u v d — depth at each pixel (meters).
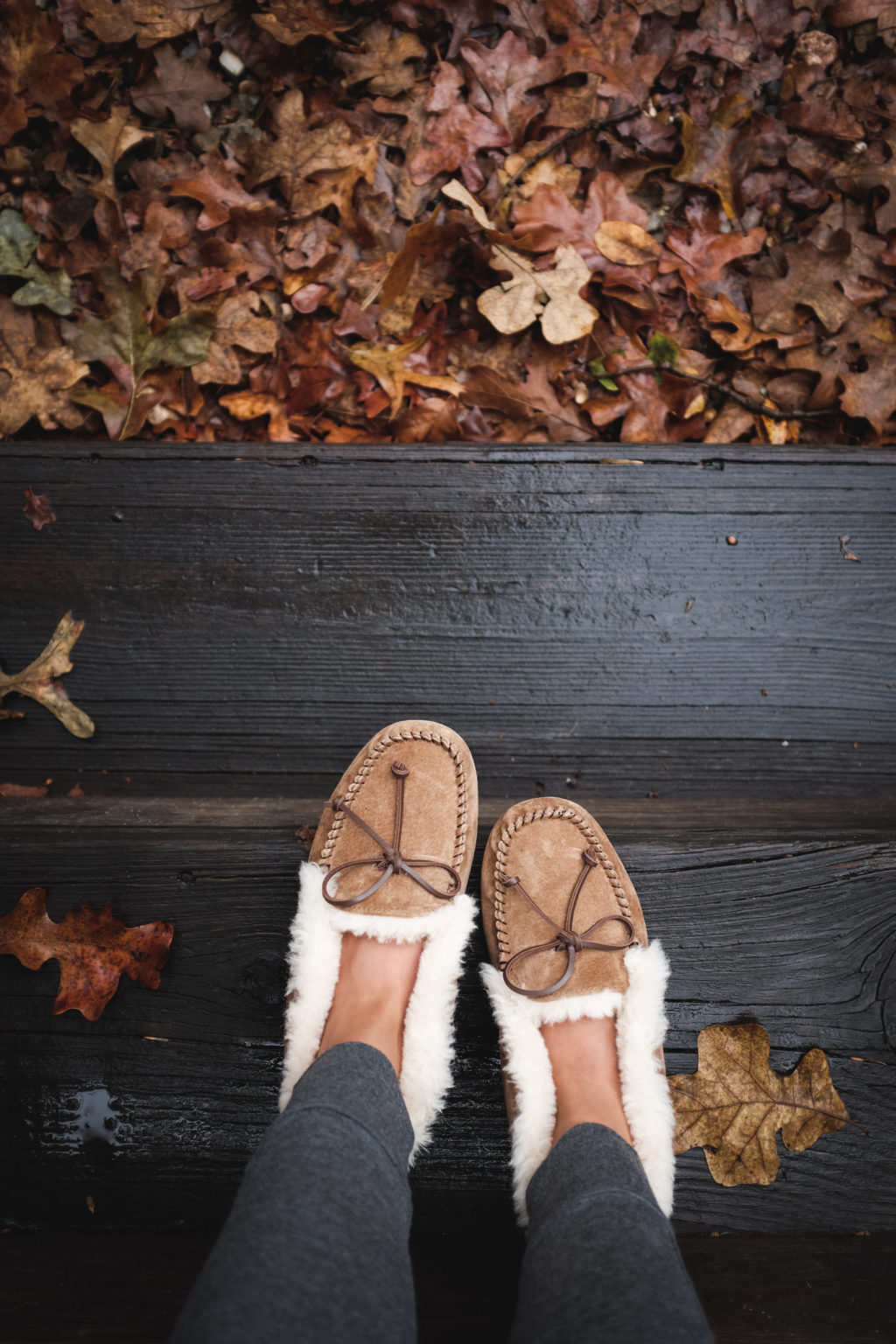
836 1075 0.67
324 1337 0.48
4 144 0.81
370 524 0.74
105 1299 0.63
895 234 0.83
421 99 0.84
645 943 0.68
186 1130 0.67
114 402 0.79
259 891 0.68
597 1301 0.51
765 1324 0.62
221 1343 0.47
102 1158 0.67
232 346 0.80
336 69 0.85
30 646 0.74
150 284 0.79
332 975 0.65
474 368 0.81
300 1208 0.52
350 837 0.70
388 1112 0.58
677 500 0.75
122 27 0.83
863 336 0.82
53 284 0.80
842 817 0.71
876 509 0.75
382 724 0.74
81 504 0.74
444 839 0.70
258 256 0.81
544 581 0.74
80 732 0.73
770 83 0.86
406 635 0.74
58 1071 0.67
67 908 0.68
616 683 0.74
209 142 0.84
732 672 0.74
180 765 0.74
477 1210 0.66
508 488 0.74
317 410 0.82
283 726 0.74
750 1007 0.68
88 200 0.81
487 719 0.74
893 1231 0.67
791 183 0.85
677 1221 0.67
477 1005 0.69
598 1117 0.63
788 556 0.75
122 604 0.74
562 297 0.80
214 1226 0.67
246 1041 0.67
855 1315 0.63
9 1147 0.67
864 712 0.74
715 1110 0.67
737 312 0.82
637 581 0.74
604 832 0.70
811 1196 0.67
